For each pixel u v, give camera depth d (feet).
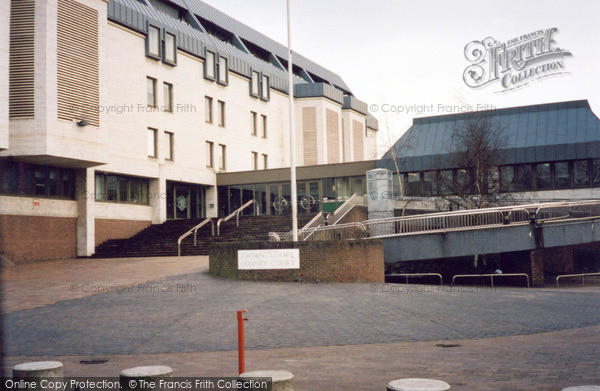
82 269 77.25
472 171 109.19
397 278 93.56
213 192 136.98
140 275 68.85
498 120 137.90
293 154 71.72
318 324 42.83
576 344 34.58
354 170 129.18
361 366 29.32
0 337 20.71
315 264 66.74
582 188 125.39
